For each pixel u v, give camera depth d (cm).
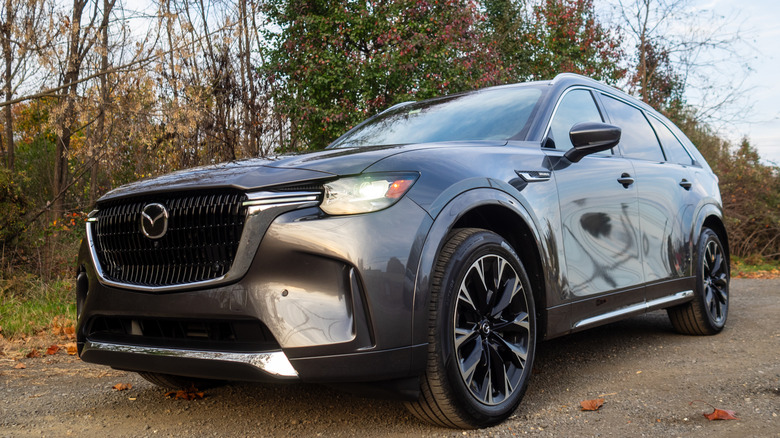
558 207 276
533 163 275
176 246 218
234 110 764
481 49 1245
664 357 346
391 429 229
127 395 296
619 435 217
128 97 685
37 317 512
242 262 202
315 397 277
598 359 346
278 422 244
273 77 846
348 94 1191
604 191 311
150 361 222
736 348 366
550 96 318
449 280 219
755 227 1380
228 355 204
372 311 200
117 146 712
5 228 623
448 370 215
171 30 695
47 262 631
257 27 1134
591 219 298
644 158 378
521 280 251
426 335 210
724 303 432
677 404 252
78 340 253
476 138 297
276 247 201
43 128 800
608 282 306
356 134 356
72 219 734
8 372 356
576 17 1556
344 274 200
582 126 288
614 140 284
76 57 707
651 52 1498
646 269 341
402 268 206
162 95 695
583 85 351
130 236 230
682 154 434
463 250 225
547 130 301
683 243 386
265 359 198
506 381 240
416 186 219
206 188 213
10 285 579
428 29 1214
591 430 223
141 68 681
